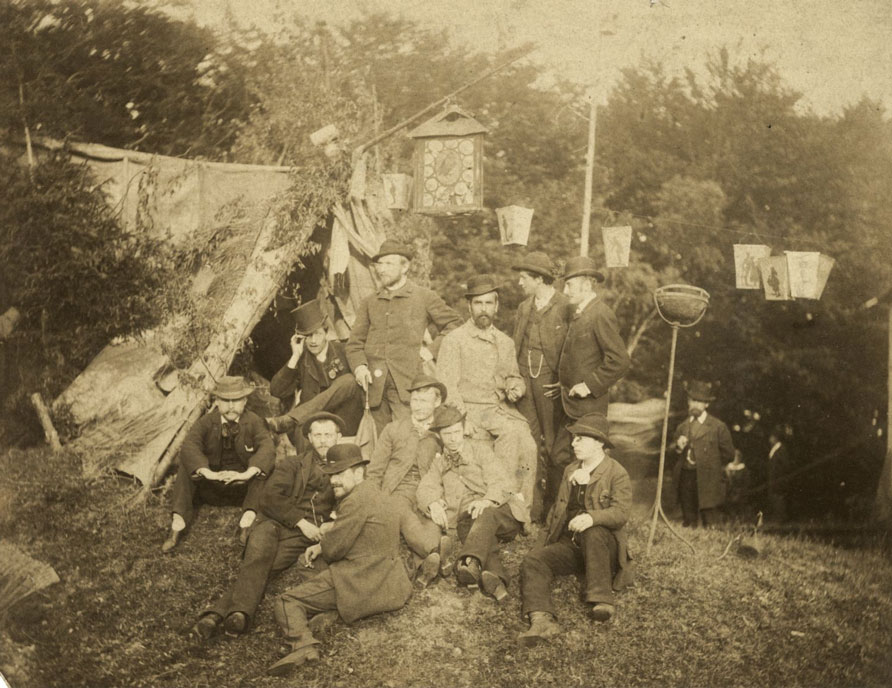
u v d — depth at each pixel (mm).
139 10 7266
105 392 6684
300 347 6531
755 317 7129
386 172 6977
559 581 5910
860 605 6285
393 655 5734
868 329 7145
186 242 6855
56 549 6371
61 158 7047
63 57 7219
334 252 6809
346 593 5781
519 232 6660
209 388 6594
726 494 6906
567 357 6332
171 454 6570
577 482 5793
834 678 5844
